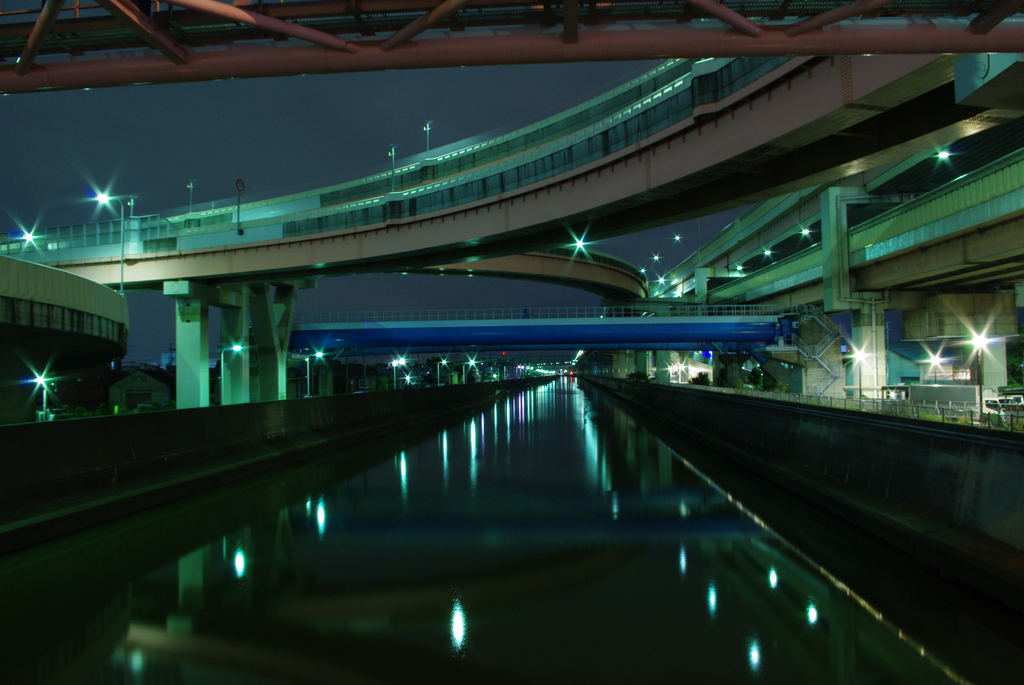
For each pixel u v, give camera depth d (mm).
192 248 54844
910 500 9797
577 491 14312
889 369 59469
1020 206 29734
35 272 21531
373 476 16797
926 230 38062
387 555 9047
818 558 8812
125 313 31797
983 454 8234
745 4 8484
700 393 27562
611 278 90938
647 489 14586
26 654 5746
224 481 15461
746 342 66688
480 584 7695
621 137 30734
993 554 7336
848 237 49406
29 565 8609
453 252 47094
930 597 7215
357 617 6598
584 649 5773
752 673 5285
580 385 163625
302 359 86375
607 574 8078
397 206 45938
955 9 8352
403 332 72812
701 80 25484
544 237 42250
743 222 82750
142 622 6508
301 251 51812
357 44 8555
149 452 13664
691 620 6500
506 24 8586
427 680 5156
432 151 61469
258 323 65438
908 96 19125
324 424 24391
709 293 96625
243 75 9148
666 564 8539
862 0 7805
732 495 13805
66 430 11359
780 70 21875
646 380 84188
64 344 28703
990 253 33781
